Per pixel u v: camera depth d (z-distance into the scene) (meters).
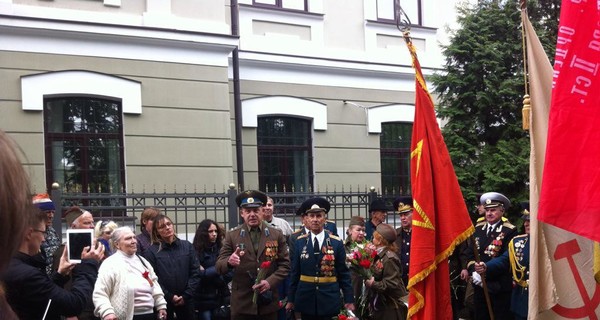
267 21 10.88
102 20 8.93
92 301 5.14
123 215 8.89
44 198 5.44
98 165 8.99
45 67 8.58
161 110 9.30
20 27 8.35
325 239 6.51
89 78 8.80
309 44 11.23
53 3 8.68
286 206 9.58
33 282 3.46
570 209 3.11
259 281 6.10
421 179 4.77
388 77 12.01
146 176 9.10
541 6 10.13
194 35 9.52
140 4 9.30
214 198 8.56
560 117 3.17
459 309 7.88
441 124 11.52
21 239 1.13
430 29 12.53
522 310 6.32
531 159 3.80
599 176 3.06
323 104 11.27
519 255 6.39
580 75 3.16
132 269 5.46
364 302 6.47
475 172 9.40
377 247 6.40
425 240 4.69
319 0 11.37
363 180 11.58
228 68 10.28
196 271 6.39
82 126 8.93
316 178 11.12
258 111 10.62
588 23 3.18
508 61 9.79
